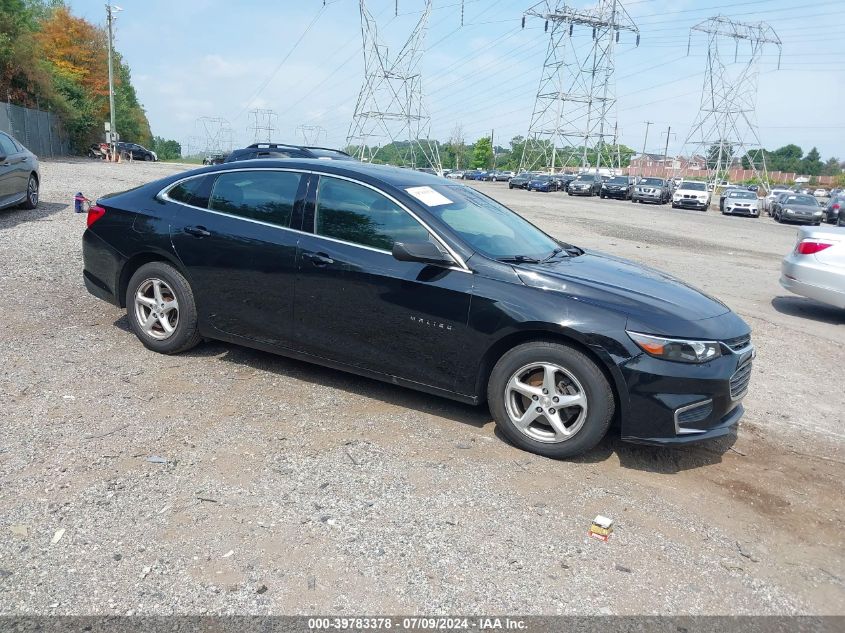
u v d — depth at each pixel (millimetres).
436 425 4398
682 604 2836
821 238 8633
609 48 72625
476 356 4145
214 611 2586
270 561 2904
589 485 3787
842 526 3574
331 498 3436
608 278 4340
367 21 58062
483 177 82688
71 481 3422
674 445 3893
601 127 73812
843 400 5668
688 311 4055
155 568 2811
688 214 33250
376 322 4395
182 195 5199
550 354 3951
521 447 4129
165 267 5152
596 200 42469
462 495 3559
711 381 3857
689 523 3482
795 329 8156
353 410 4531
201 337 5273
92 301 6645
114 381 4723
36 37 51719
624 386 3828
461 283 4152
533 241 4922
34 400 4320
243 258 4797
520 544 3162
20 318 5945
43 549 2887
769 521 3572
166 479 3500
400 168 5332
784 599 2930
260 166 4965
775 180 108938
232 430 4109
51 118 46969
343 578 2828
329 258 4496
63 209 13211
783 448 4547
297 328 4695
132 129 76500
